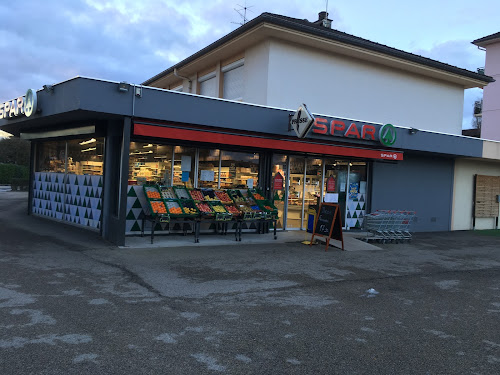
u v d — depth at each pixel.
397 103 14.84
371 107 14.21
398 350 4.10
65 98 8.28
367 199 13.59
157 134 8.45
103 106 7.97
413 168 14.55
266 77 12.05
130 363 3.53
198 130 8.92
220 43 13.09
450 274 7.78
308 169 12.63
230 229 11.37
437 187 15.23
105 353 3.69
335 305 5.50
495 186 17.06
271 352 3.90
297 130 9.78
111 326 4.33
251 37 12.12
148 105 8.45
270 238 10.88
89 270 6.59
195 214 9.37
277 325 4.63
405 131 12.51
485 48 24.44
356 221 13.43
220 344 4.02
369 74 14.11
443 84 16.05
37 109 9.49
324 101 13.13
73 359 3.54
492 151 14.85
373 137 11.47
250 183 11.61
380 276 7.33
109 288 5.68
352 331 4.57
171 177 10.37
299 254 8.95
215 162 11.05
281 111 10.15
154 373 3.38
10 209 15.66
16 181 31.48
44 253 7.67
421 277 7.42
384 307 5.52
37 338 3.93
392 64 14.31
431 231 15.11
